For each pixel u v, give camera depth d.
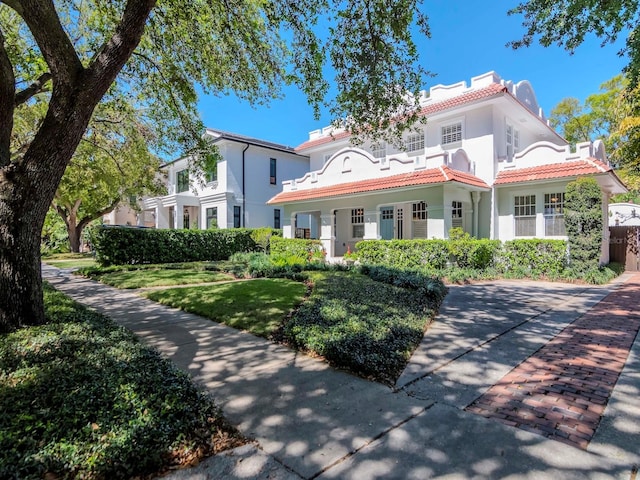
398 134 7.91
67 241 29.80
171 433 2.78
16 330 4.69
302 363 4.72
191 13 8.16
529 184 14.43
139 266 15.49
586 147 13.28
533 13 7.09
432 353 5.09
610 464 2.62
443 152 13.96
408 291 8.76
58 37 4.68
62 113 4.84
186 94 9.13
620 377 4.22
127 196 23.78
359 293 8.29
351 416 3.34
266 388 3.95
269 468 2.58
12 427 2.51
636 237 15.85
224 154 23.27
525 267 13.21
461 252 12.67
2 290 4.77
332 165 18.44
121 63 5.09
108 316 7.05
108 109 11.41
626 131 19.28
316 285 9.56
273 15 7.36
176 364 4.61
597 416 3.33
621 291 10.09
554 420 3.25
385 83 7.10
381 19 6.55
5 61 5.04
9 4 5.03
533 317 7.14
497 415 3.35
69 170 17.33
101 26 8.51
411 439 2.95
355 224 22.14
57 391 3.00
